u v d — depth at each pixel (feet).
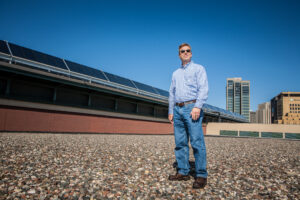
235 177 9.91
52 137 27.96
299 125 70.54
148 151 18.08
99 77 48.93
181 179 9.12
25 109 36.37
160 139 36.11
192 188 8.02
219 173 10.68
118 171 10.26
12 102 34.81
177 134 9.32
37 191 7.00
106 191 7.26
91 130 47.29
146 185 8.19
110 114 52.26
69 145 19.62
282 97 447.83
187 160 9.28
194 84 8.78
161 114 71.77
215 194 7.39
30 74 34.04
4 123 33.65
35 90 38.75
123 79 59.47
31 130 36.91
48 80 36.86
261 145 31.68
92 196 6.75
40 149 16.03
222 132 81.20
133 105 60.75
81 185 7.83
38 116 38.06
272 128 73.72
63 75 40.22
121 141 27.35
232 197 7.13
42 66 36.88
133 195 7.02
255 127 76.18
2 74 33.76
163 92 76.38
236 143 34.53
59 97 42.45
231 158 16.24
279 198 7.15
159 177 9.45
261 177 10.11
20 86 36.70
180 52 9.25
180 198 6.89
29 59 36.27
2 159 11.52
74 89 44.68
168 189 7.77
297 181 9.48
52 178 8.55
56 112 40.91
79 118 44.96
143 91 59.52
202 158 8.30
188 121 8.68
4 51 33.30
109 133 51.55
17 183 7.70
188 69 8.95
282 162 14.93
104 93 49.65
